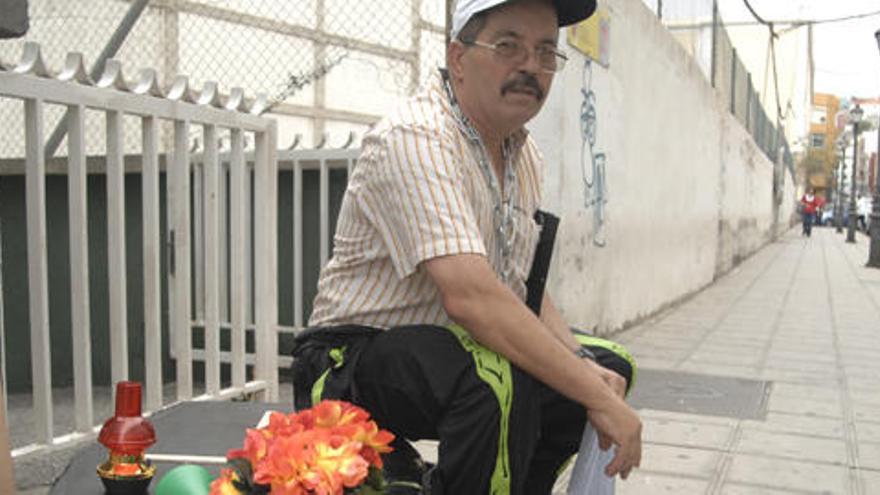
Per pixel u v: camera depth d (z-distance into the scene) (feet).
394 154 5.93
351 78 19.95
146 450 6.46
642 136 27.07
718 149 45.29
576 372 5.81
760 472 12.50
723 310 32.48
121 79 10.82
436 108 6.23
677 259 34.12
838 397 17.52
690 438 14.20
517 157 6.71
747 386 18.40
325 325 6.60
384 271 6.33
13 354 16.56
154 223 11.39
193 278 17.03
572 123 19.90
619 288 25.18
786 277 49.19
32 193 9.86
